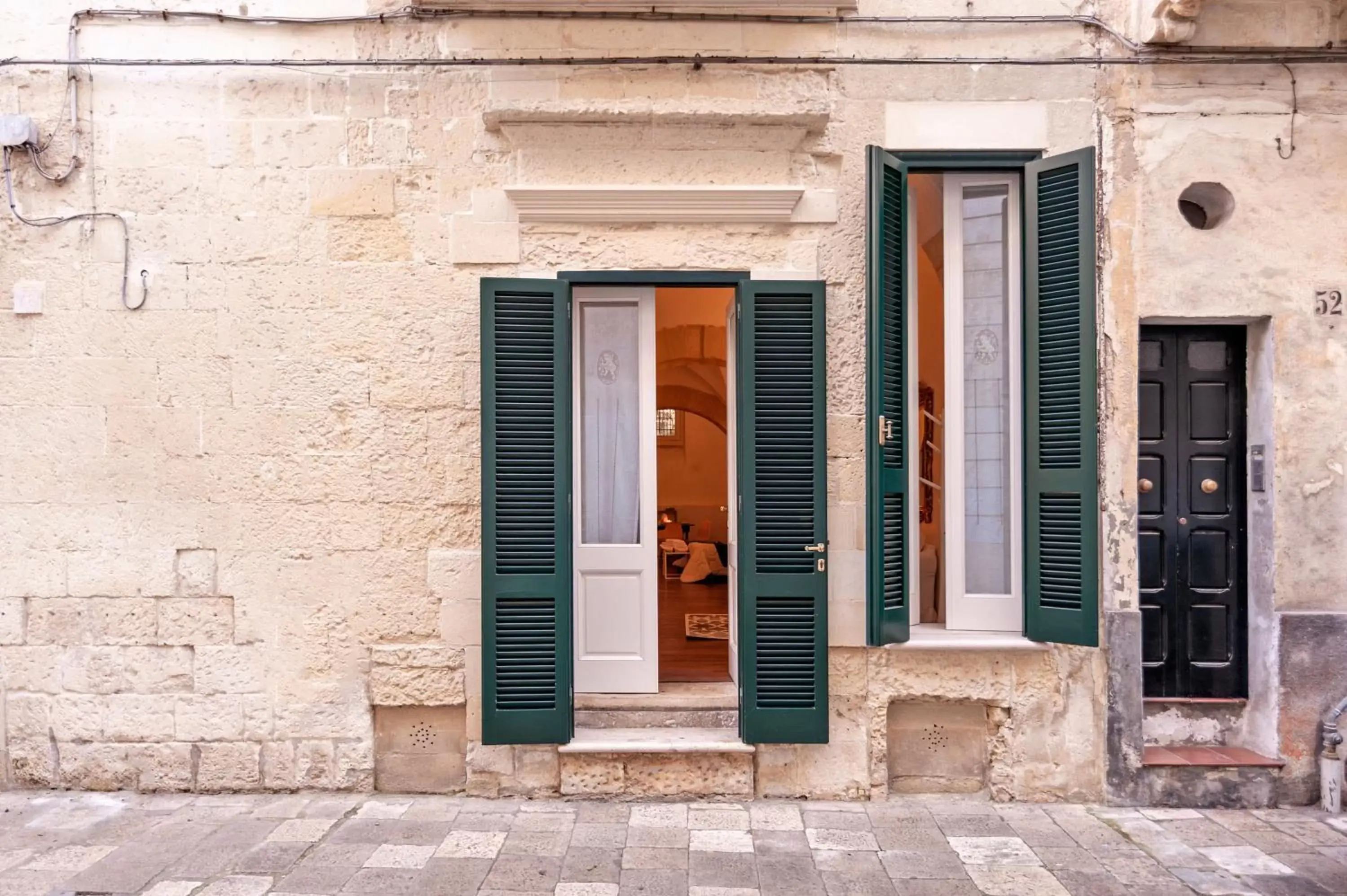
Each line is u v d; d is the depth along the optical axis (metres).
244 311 4.41
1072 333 4.34
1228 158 4.38
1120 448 4.38
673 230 4.47
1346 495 4.36
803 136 4.43
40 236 4.42
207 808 4.24
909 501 4.59
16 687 4.43
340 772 4.43
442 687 4.40
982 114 4.46
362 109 4.42
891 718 4.54
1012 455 4.61
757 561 4.36
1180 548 4.66
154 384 4.41
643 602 4.70
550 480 4.36
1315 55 4.31
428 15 4.38
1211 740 4.60
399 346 4.43
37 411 4.41
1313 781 4.33
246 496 4.42
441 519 4.43
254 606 4.42
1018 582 4.59
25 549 4.42
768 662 4.35
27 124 4.32
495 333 4.31
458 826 4.04
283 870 3.60
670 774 4.39
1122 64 4.38
